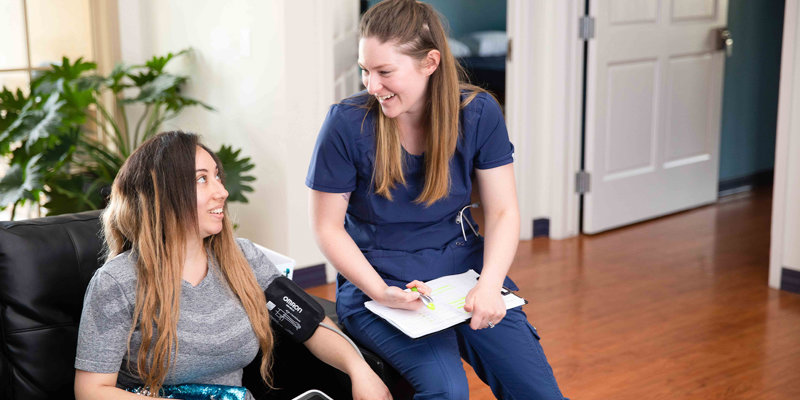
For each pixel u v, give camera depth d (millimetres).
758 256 4289
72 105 3703
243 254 1862
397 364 1880
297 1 3594
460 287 1938
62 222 1855
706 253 4344
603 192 4691
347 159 1879
